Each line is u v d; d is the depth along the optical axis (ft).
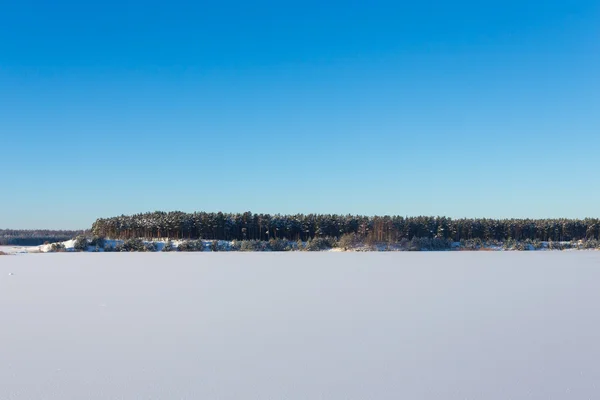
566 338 27.96
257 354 24.64
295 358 24.00
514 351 25.22
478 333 29.22
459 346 26.27
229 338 27.91
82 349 25.46
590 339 27.71
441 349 25.68
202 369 22.25
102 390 19.56
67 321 32.45
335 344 26.66
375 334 28.94
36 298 42.60
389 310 36.86
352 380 20.83
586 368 22.33
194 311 36.27
